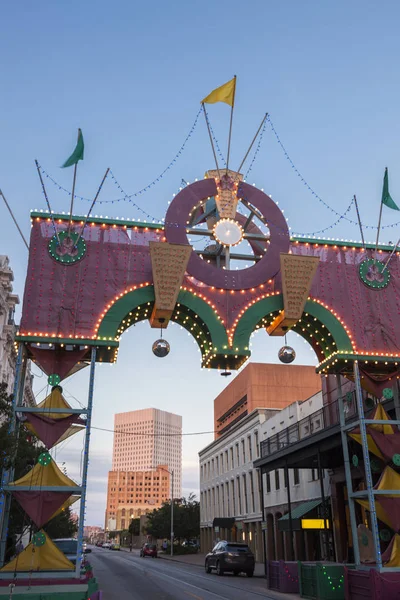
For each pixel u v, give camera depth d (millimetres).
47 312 14305
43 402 13633
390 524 14125
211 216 16906
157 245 14898
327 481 27781
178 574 26953
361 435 14953
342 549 25016
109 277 14992
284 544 34688
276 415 38531
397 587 12594
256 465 29281
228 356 15117
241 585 20312
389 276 16875
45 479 12969
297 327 16812
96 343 14188
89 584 11727
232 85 16094
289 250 16359
